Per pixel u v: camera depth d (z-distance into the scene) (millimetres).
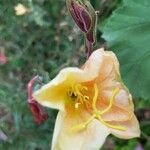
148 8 177
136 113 257
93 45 140
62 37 244
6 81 237
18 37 242
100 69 131
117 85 133
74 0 136
